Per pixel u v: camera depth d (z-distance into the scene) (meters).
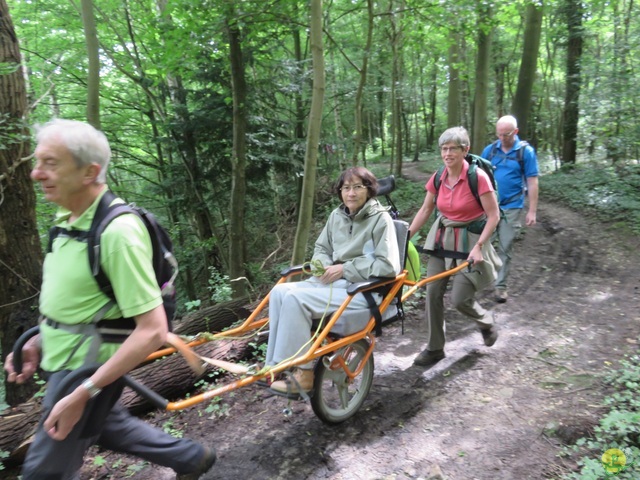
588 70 11.25
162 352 2.46
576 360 3.76
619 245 6.86
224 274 10.84
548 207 9.77
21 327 5.33
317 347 2.63
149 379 3.54
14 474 2.94
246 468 2.77
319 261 3.00
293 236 11.76
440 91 20.78
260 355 4.17
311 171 5.10
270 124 10.12
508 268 5.28
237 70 7.73
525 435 2.88
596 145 12.88
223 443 3.02
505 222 5.27
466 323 4.75
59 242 1.76
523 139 11.03
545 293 5.44
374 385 3.62
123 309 1.66
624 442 2.65
